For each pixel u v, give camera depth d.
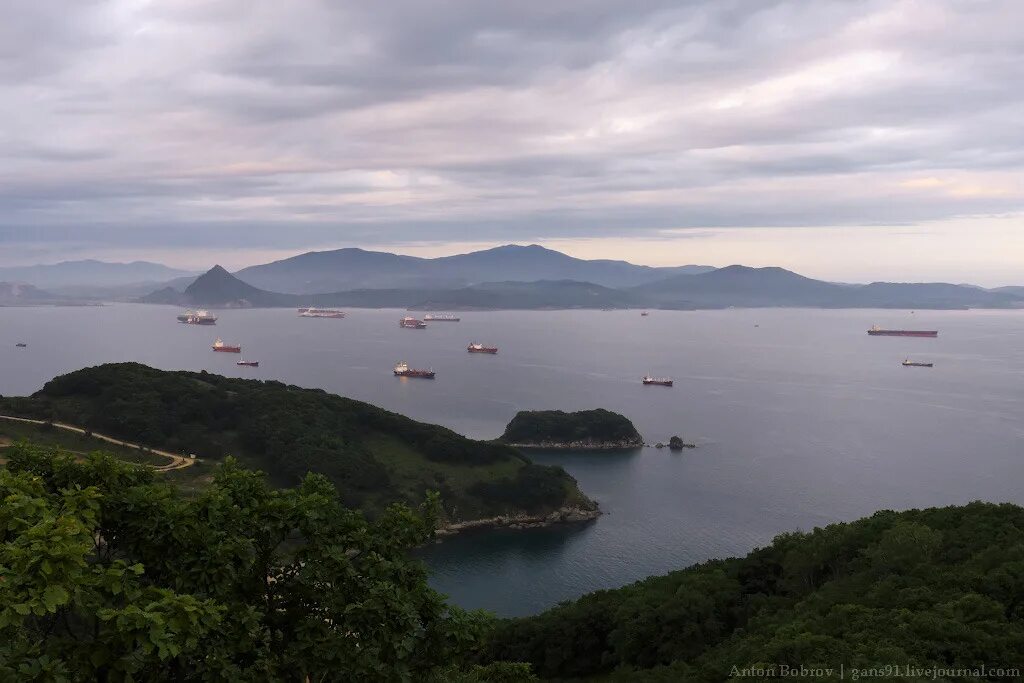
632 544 109.62
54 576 11.63
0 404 122.88
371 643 15.98
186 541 15.31
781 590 56.53
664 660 51.41
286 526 16.69
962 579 40.69
